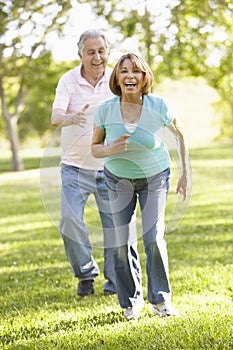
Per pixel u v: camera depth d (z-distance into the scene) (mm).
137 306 4727
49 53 23594
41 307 5355
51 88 29250
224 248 7801
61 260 7836
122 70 4434
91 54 5398
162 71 18172
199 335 4059
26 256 8344
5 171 32938
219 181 18953
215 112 52750
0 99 35219
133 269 4727
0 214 14289
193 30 10156
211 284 5754
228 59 11414
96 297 5609
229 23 10016
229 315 4531
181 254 7566
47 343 4168
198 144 49906
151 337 4082
